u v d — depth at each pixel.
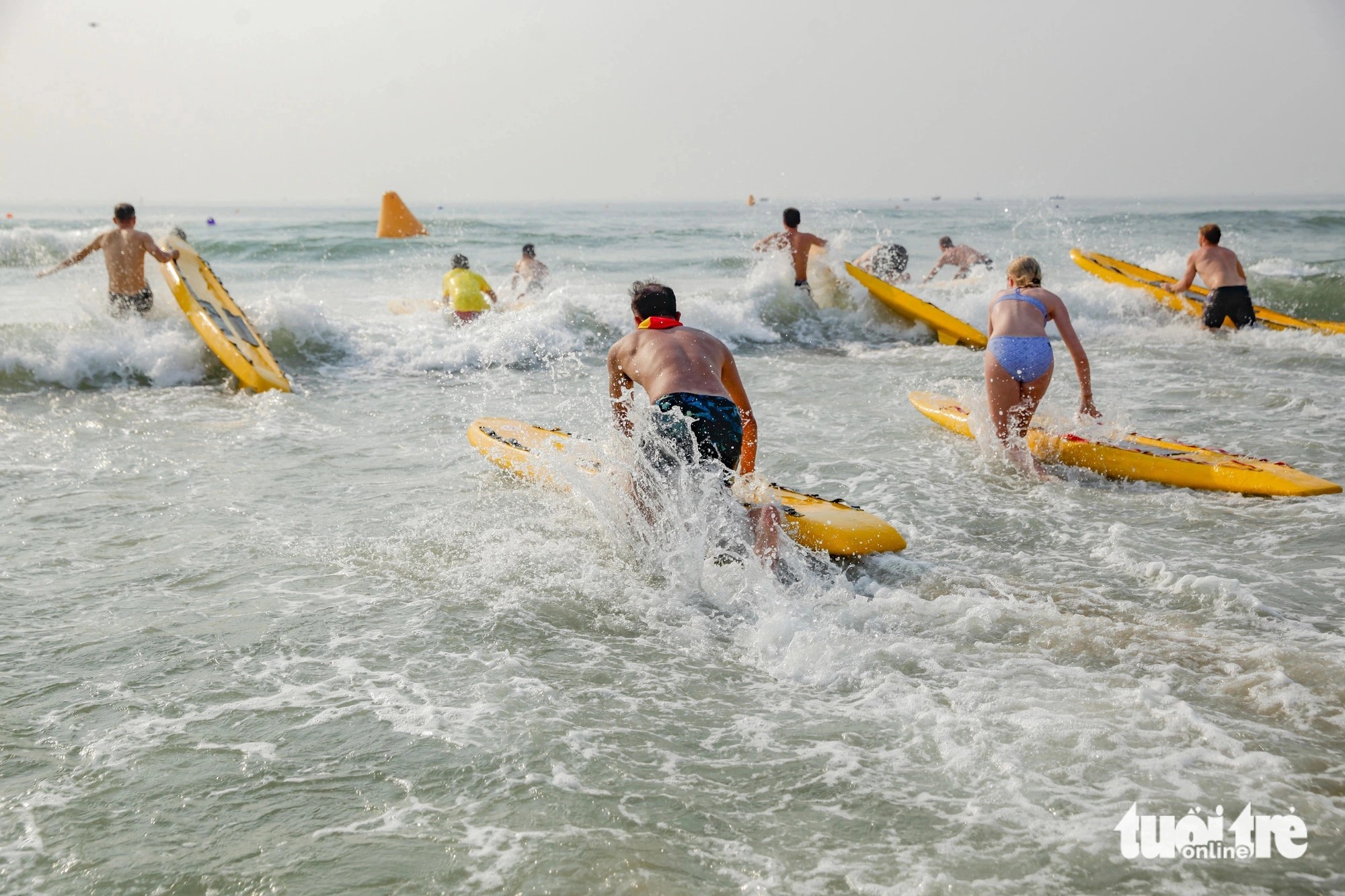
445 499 5.00
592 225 36.22
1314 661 3.12
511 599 3.71
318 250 20.59
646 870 2.10
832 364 9.41
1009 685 2.97
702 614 3.63
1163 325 11.42
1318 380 8.06
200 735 2.69
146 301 8.70
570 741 2.66
